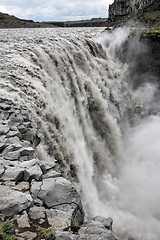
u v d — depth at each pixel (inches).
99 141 636.7
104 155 633.0
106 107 714.2
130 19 1676.9
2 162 223.8
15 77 454.6
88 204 410.0
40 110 409.4
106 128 693.9
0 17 3235.7
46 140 385.1
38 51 612.7
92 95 697.6
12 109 340.2
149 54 945.5
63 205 187.6
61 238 148.9
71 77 650.2
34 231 155.9
